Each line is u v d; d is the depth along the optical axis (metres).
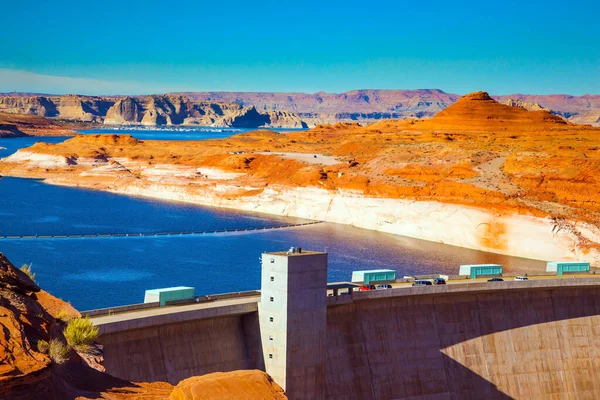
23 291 49.69
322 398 79.50
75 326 53.44
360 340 87.38
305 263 77.06
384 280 98.75
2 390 37.84
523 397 96.50
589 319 103.38
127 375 67.62
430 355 92.00
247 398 50.19
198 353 74.19
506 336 97.94
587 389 100.00
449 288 93.94
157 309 75.44
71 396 43.91
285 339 76.44
